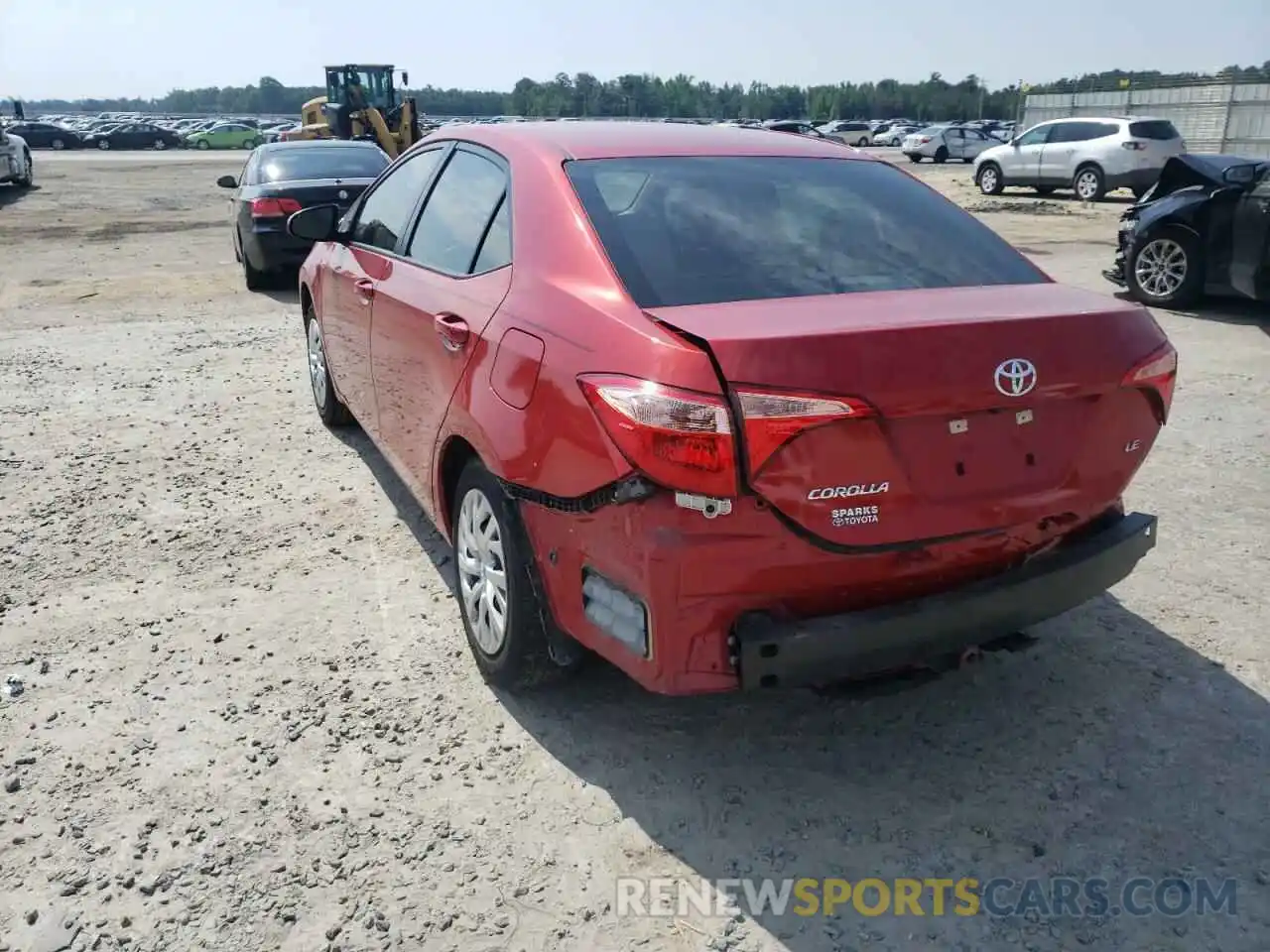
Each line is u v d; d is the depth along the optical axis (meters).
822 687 2.85
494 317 3.24
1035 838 2.83
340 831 2.87
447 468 3.72
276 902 2.62
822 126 57.47
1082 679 3.56
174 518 5.00
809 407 2.45
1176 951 2.46
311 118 35.84
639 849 2.81
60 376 7.62
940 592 2.79
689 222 3.20
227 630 3.95
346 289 4.93
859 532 2.60
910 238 3.39
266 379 7.57
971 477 2.71
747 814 2.94
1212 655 3.70
